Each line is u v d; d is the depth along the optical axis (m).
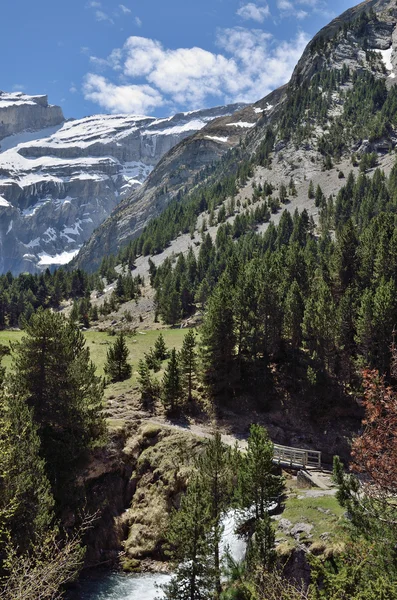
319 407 52.28
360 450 15.80
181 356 54.59
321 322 54.25
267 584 19.59
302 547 25.81
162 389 52.56
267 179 193.75
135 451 45.47
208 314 57.69
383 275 59.78
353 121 197.75
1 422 26.61
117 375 60.06
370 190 130.62
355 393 52.66
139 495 42.16
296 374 56.28
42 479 29.61
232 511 35.53
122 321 115.50
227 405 54.41
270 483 30.42
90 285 173.00
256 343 57.16
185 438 46.06
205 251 139.88
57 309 147.00
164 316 106.56
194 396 55.38
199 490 29.98
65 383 39.66
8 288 155.50
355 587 14.45
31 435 30.45
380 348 48.81
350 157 181.12
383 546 16.14
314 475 40.00
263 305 58.44
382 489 15.48
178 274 128.50
